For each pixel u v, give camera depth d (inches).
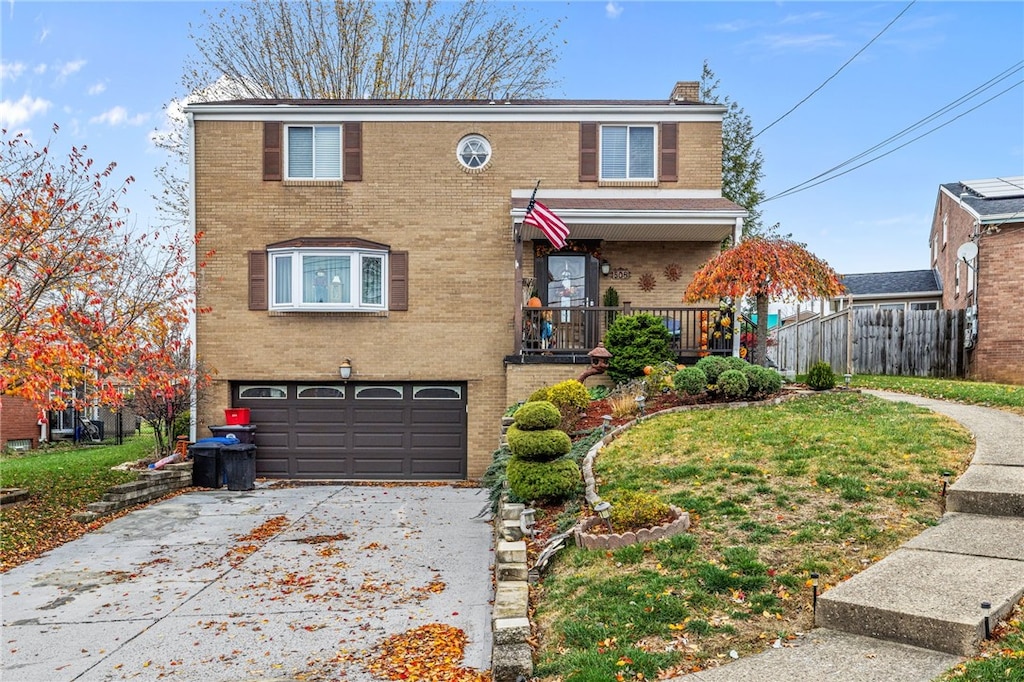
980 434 343.3
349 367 587.8
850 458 307.0
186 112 594.2
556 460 327.6
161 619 265.9
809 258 486.3
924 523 243.1
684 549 235.3
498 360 596.7
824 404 424.8
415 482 591.5
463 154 602.2
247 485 546.6
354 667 217.2
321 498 510.3
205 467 554.6
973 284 733.3
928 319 699.4
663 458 337.7
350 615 264.5
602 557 243.1
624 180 602.2
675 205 564.7
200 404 594.9
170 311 502.9
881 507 256.7
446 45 1035.3
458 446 605.3
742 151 951.6
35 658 232.4
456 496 518.9
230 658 227.8
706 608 199.6
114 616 270.4
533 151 600.1
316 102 617.9
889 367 719.1
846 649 175.5
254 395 607.5
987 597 181.9
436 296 596.4
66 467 624.1
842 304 745.0
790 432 353.7
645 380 482.9
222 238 597.0
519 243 548.1
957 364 681.6
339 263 588.7
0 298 380.5
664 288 607.8
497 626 202.1
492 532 391.5
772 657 174.4
